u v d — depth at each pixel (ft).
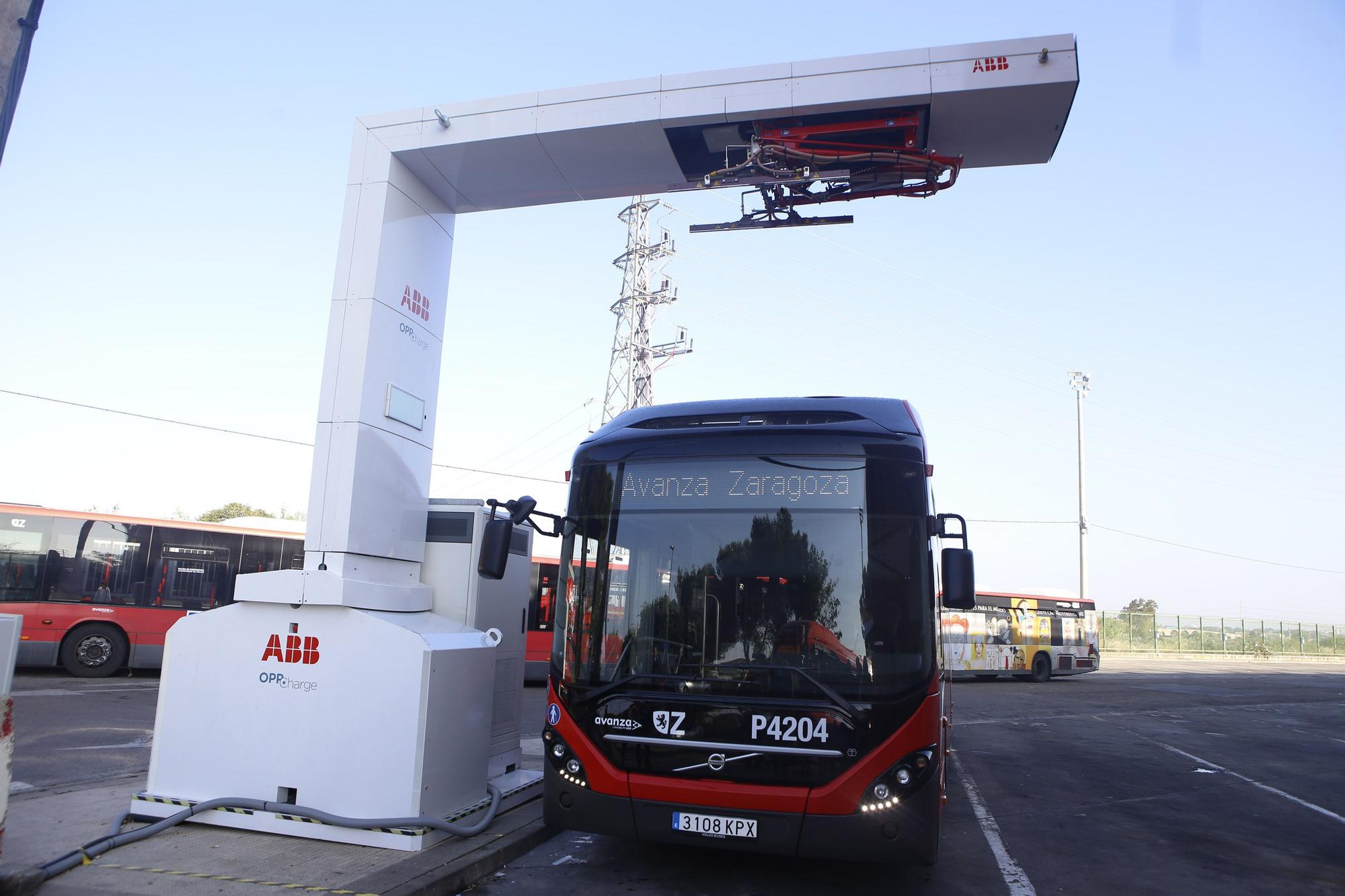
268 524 60.49
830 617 17.47
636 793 17.42
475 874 18.35
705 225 25.00
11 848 17.72
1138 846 24.67
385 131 23.56
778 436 19.01
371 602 20.71
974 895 19.35
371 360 22.26
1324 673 143.43
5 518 51.60
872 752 16.56
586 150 23.40
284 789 19.72
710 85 22.21
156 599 54.03
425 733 19.33
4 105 15.87
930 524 18.35
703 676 17.52
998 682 101.76
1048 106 21.42
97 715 37.65
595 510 19.49
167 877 16.65
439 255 25.82
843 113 21.97
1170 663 162.61
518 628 26.63
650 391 113.91
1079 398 149.59
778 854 16.57
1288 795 34.04
